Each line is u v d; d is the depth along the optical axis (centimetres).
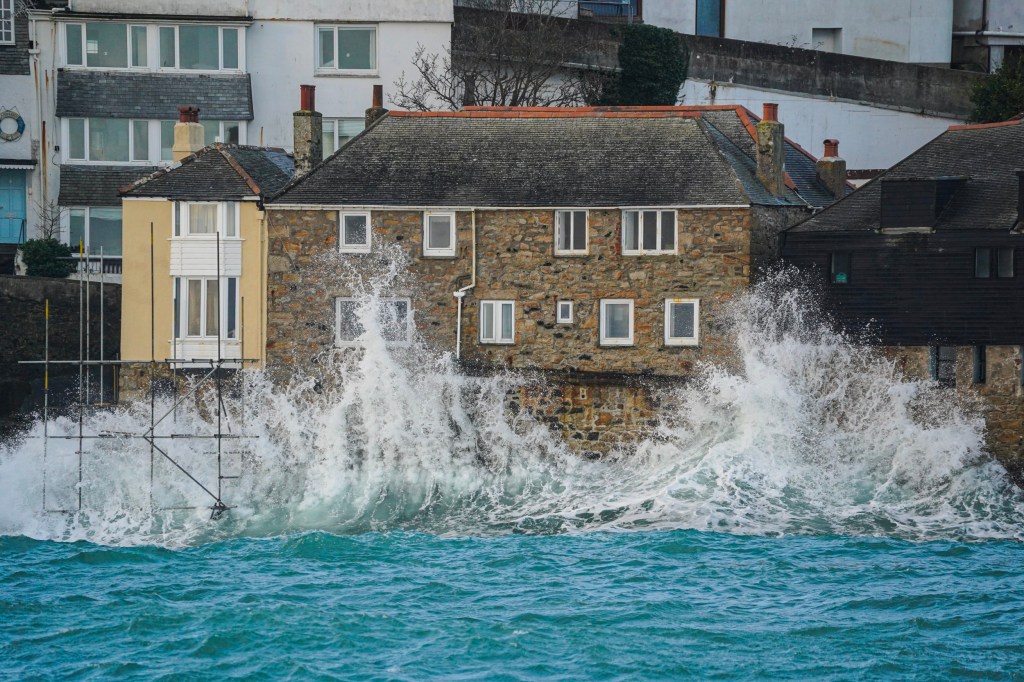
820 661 14762
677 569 17025
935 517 18612
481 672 14562
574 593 16362
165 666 14675
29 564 17362
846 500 19138
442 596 16338
